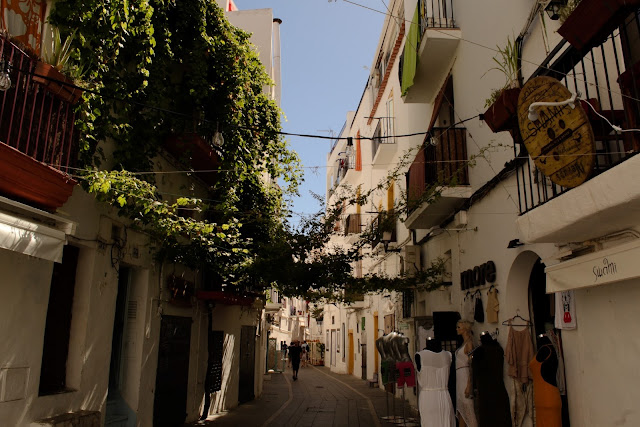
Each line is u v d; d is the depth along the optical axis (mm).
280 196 11805
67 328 6301
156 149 7930
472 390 7684
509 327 7023
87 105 5770
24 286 5211
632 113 4086
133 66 7590
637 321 4469
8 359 4949
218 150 9914
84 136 5961
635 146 4062
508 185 7258
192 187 10406
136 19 6875
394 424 10430
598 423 5047
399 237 16094
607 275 4312
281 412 12078
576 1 4910
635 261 3957
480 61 8633
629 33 4602
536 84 5008
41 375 5781
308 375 26125
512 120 6059
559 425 5613
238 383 13312
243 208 10875
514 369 6836
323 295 10641
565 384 5941
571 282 4930
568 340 5688
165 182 9008
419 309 12914
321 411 12352
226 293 10594
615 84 5039
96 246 6605
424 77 11125
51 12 5727
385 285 10453
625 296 4645
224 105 9477
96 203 6637
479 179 8531
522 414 6797
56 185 5152
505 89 6031
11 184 4641
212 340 10898
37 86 5004
